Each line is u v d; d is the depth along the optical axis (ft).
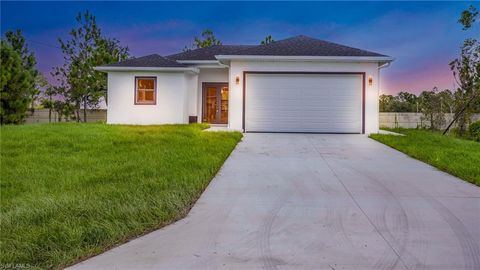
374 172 24.06
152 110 55.42
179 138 37.86
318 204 16.85
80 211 15.10
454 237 12.89
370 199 17.71
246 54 46.98
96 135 39.40
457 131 55.57
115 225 13.50
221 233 13.25
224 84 60.39
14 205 16.90
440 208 16.30
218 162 26.16
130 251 11.74
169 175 21.85
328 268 10.55
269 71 47.14
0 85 61.82
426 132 55.42
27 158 27.84
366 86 46.62
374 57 45.39
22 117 66.33
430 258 11.22
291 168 25.23
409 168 25.43
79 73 74.23
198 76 60.44
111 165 25.43
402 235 13.05
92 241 12.35
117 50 82.58
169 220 14.67
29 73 70.54
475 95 52.49
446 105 64.03
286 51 47.80
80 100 74.69
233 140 37.24
